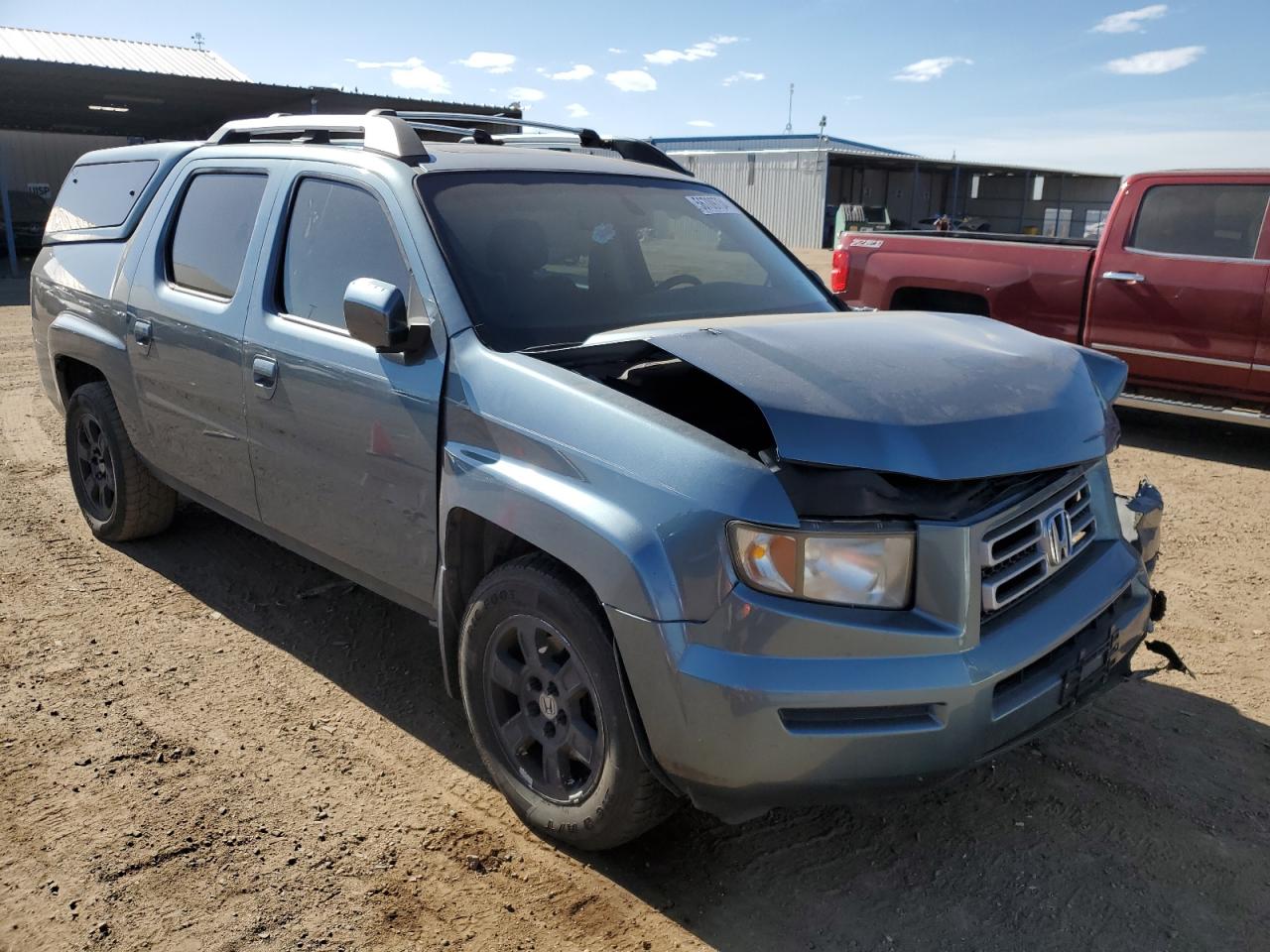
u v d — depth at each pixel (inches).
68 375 202.2
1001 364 109.9
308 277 139.7
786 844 112.8
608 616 95.7
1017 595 98.9
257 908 100.1
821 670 89.6
